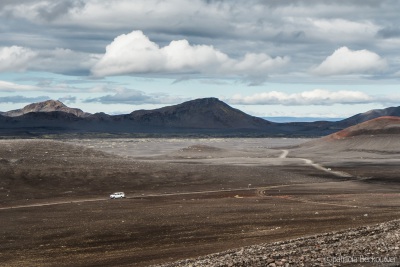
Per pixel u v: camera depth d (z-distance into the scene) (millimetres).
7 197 120812
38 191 129000
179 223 79875
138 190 136125
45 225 82062
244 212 90125
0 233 75812
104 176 146875
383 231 45750
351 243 37656
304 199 113000
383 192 130500
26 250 64375
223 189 139750
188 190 137250
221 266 34062
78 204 109688
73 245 66688
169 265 42094
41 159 159875
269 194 127312
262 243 53875
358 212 83750
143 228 76688
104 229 76875
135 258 54219
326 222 72688
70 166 153625
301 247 40781
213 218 83875
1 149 175250
